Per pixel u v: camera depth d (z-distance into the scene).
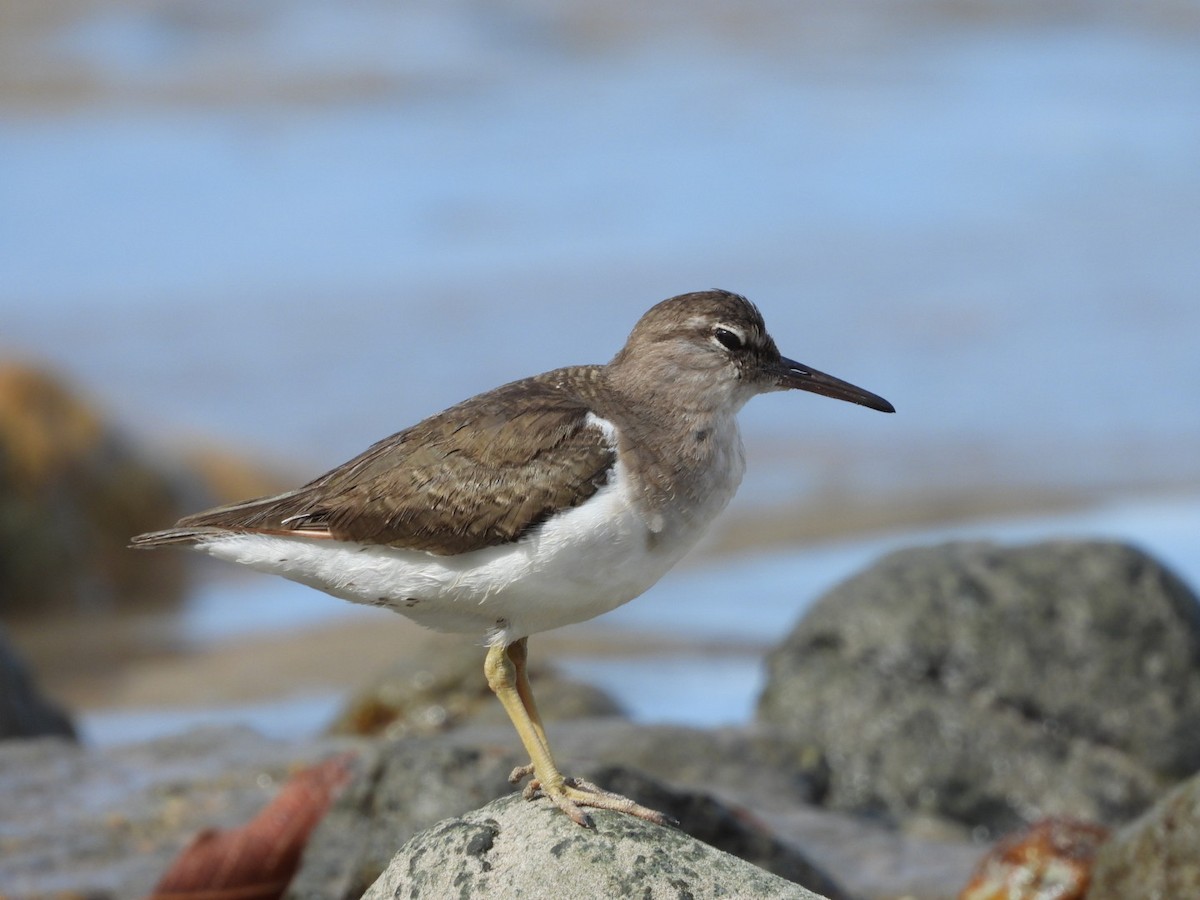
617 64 48.62
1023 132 42.28
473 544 8.91
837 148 41.16
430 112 44.09
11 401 24.78
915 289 31.52
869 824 14.65
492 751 11.18
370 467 9.23
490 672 9.10
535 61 48.41
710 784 14.54
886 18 52.78
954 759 15.55
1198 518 22.70
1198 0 54.66
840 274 32.28
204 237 35.03
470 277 32.50
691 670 18.83
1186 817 10.48
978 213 36.06
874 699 15.90
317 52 47.47
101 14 48.72
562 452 8.98
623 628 20.02
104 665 20.59
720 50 50.00
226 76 45.62
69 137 41.31
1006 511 23.34
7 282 32.41
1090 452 25.05
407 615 9.33
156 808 13.08
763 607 20.72
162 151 40.44
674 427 9.45
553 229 35.31
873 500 23.92
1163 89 45.84
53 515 24.16
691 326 9.69
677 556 9.29
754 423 26.52
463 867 8.34
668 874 8.12
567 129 42.69
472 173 39.28
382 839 10.84
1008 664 15.88
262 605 22.80
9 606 23.44
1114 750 15.62
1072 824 11.98
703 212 36.44
